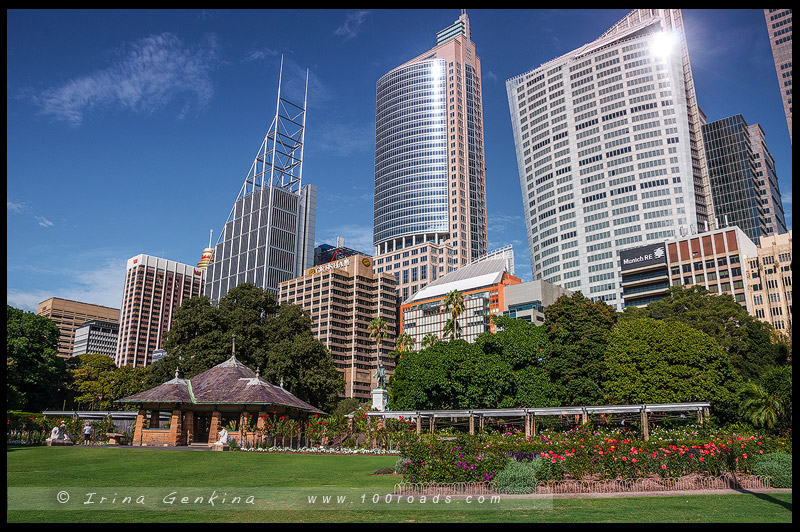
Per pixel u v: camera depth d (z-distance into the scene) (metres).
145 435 43.72
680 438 31.56
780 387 42.47
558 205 196.25
